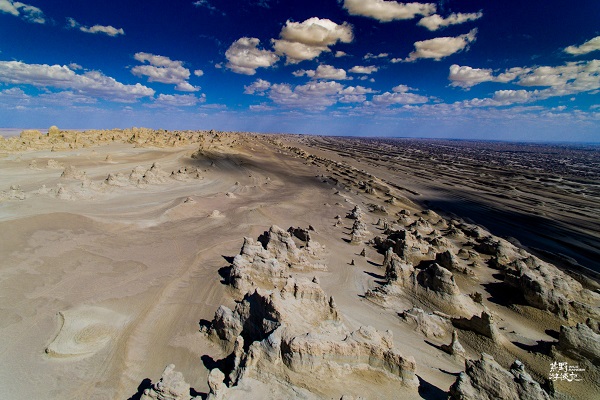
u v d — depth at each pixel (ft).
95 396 80.38
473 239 243.40
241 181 415.23
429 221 304.30
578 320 129.59
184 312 117.08
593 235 314.76
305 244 195.93
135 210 234.58
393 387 77.15
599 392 90.38
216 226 226.58
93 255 159.74
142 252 170.40
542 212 390.01
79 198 235.20
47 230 173.37
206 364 90.58
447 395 80.43
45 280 133.49
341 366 77.92
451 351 104.83
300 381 73.15
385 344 84.28
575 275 200.44
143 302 123.44
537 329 128.67
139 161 434.71
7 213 183.93
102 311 115.85
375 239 217.97
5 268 136.87
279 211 288.92
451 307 131.64
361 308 128.77
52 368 88.63
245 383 72.28
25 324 106.22
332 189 420.36
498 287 158.20
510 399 72.59
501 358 104.42
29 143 419.95
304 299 94.07
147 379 86.07
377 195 400.88
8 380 83.46
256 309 93.40
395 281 146.41
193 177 390.42
